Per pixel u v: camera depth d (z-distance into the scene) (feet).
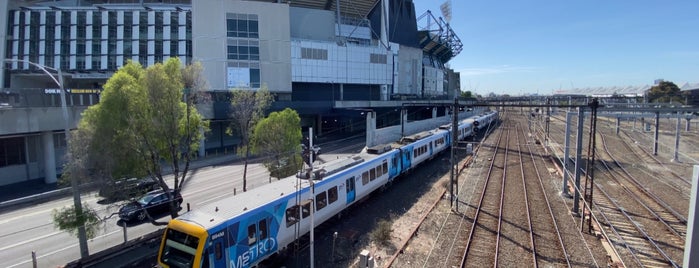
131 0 210.18
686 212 61.62
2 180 92.63
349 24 238.27
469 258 45.70
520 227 55.62
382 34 230.07
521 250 47.73
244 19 164.14
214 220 38.40
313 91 198.90
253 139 75.36
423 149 102.73
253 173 101.76
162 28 175.83
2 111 82.94
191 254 36.14
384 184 77.20
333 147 151.12
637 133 165.99
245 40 164.35
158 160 52.85
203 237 35.88
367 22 242.17
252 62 165.89
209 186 87.04
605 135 164.45
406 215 62.54
